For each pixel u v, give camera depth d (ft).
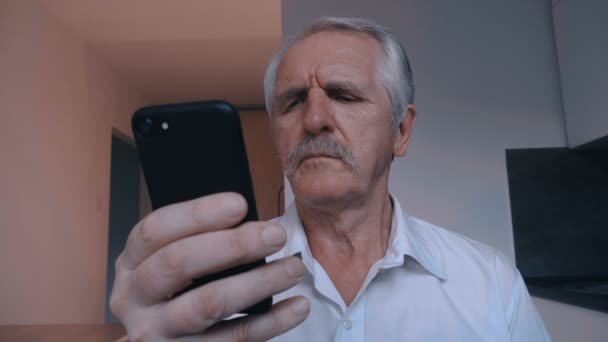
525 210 5.79
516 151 5.88
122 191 15.56
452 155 5.80
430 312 2.70
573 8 5.54
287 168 2.60
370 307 2.69
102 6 8.87
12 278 7.39
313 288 2.73
